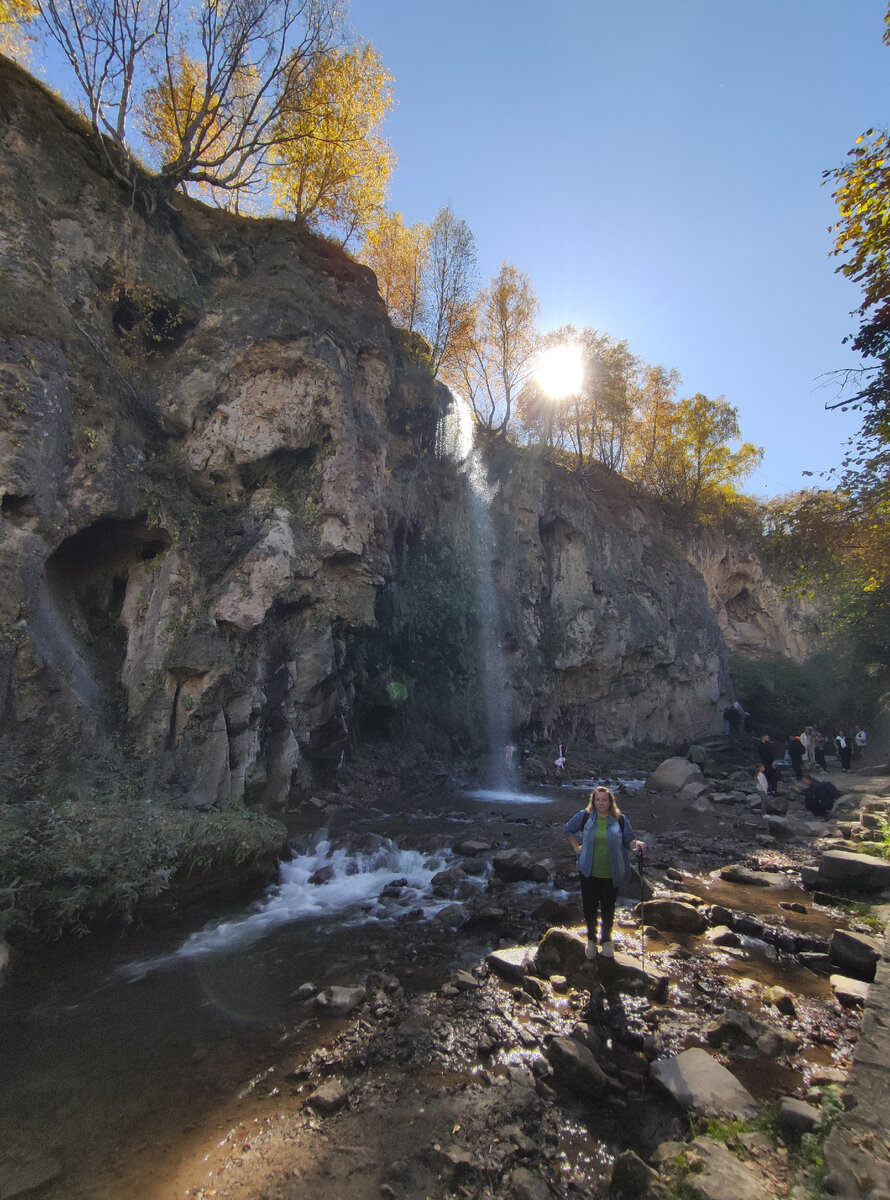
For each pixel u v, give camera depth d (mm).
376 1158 3355
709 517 37188
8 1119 3725
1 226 9688
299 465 13383
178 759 9836
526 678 21906
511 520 23734
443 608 19438
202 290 12945
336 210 19031
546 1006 4988
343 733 13945
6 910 5664
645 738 26000
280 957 6055
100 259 11078
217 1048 4492
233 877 7578
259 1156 3395
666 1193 2916
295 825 11016
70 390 9750
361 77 17750
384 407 16016
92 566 10547
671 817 13555
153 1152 3455
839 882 7914
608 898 5461
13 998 5168
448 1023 4742
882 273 8297
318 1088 3979
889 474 10375
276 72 13656
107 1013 4977
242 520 12195
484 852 9797
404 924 6934
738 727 28375
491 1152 3383
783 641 37188
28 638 8297
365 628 14039
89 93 11242
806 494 16359
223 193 17953
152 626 10500
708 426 35594
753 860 9797
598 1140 3498
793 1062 4203
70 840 6699
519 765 19766
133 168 12023
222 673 10547
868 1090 3273
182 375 12000
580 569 25344
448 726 18453
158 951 6129
